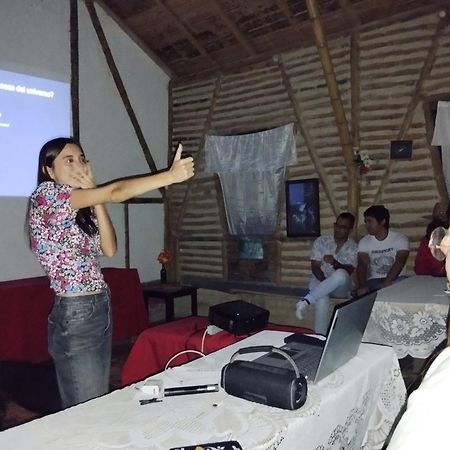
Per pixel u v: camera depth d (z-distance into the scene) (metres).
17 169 4.44
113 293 4.32
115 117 5.44
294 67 5.03
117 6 5.19
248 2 4.61
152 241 5.91
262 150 5.29
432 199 4.42
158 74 5.89
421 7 4.34
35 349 3.76
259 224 5.43
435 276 3.51
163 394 1.39
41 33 4.71
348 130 4.60
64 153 1.87
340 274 4.04
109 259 5.39
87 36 5.14
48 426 1.21
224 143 5.55
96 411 1.29
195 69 5.72
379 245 4.09
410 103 4.47
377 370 1.69
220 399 1.36
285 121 5.14
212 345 2.26
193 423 1.22
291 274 5.20
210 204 5.75
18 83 4.46
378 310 2.71
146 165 5.80
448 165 4.28
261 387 1.32
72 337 1.79
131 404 1.33
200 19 4.99
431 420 0.91
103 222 1.95
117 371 3.79
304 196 5.03
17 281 4.09
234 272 5.61
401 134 4.52
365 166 4.59
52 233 1.77
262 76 5.27
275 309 4.84
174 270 6.05
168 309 4.80
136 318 4.50
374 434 1.73
